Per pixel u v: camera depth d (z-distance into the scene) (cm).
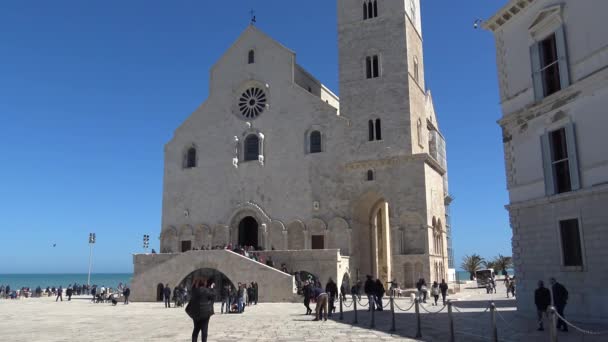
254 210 6066
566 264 2792
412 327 2684
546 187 2920
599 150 2597
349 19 6122
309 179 5884
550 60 3008
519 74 3216
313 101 6047
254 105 6400
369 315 3403
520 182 3166
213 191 6369
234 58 6619
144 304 5197
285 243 5838
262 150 6181
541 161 2992
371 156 5644
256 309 4112
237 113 6469
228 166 6350
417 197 5309
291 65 6266
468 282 9538
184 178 6581
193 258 5275
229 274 5056
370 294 3669
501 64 3381
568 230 2798
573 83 2753
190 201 6475
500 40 3400
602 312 2539
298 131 6059
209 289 1956
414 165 5391
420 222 5266
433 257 5328
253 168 6200
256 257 5372
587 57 2688
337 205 5669
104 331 2783
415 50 6172
